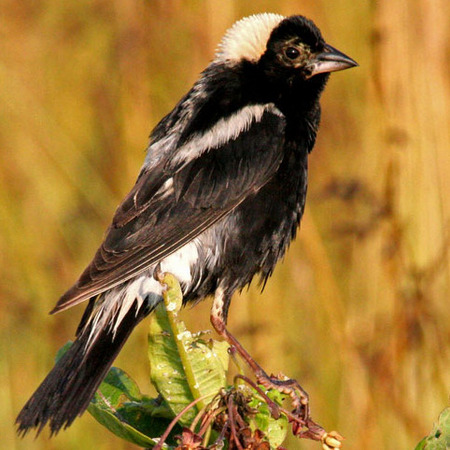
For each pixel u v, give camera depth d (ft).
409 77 38.81
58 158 43.39
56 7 46.70
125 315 26.78
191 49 41.39
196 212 28.48
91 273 25.85
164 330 21.31
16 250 41.14
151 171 29.09
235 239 29.43
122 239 27.22
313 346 37.45
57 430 23.38
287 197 30.50
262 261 30.37
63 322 39.86
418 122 38.52
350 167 40.96
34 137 43.68
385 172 38.70
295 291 38.04
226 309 29.86
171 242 27.76
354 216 38.99
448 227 37.78
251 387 21.17
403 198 38.19
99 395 23.91
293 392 26.61
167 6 41.88
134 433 20.68
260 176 29.60
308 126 31.89
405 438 36.01
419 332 36.94
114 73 45.62
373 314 37.35
